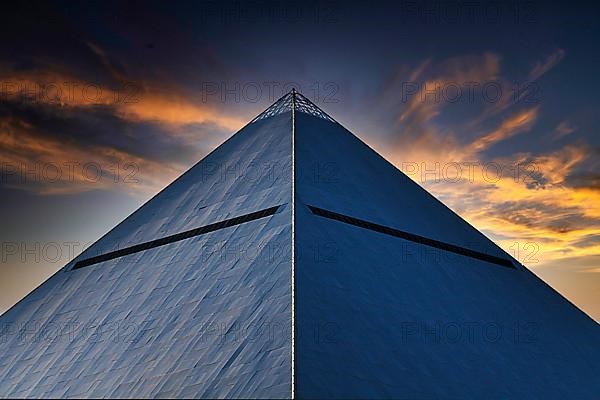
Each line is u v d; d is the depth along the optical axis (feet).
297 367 164.76
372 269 205.26
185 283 207.82
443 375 187.32
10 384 212.43
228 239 213.87
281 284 187.52
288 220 206.80
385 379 174.91
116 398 184.34
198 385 173.78
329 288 189.37
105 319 214.07
